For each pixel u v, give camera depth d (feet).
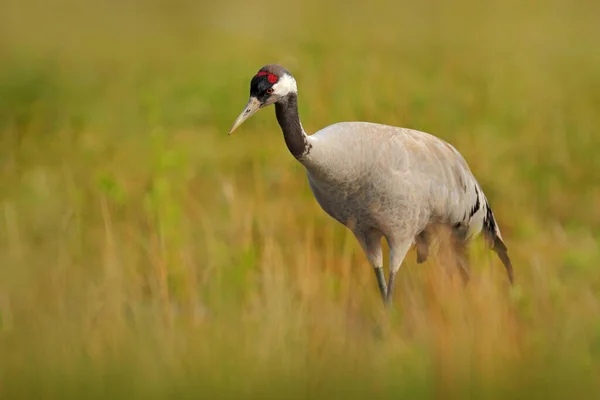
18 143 55.77
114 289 28.55
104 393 21.99
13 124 59.57
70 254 34.06
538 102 64.03
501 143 52.75
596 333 24.76
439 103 61.41
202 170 49.01
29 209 41.01
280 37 100.27
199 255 34.63
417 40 101.40
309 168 30.32
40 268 32.42
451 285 26.32
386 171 31.04
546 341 24.04
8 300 29.04
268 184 44.80
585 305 28.22
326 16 127.13
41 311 27.76
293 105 29.81
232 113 60.80
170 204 35.60
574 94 69.05
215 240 34.99
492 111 60.39
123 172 47.11
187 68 81.71
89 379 22.25
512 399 21.40
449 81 71.05
